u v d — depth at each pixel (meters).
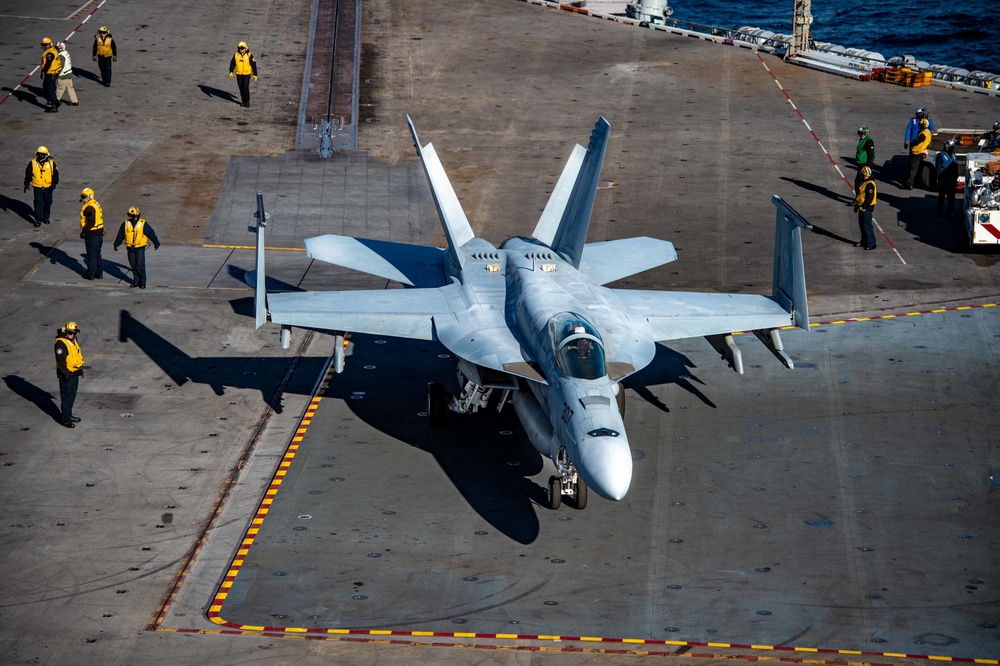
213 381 85.00
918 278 106.44
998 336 93.75
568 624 57.22
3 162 127.81
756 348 92.31
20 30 175.25
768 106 156.00
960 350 91.12
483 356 70.56
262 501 68.81
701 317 77.38
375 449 75.62
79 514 66.62
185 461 73.31
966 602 59.03
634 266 89.56
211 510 67.69
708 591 60.12
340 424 79.12
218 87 156.25
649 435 77.62
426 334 75.50
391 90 159.00
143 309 96.88
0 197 119.12
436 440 77.19
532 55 177.38
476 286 81.06
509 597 59.44
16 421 77.25
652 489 70.69
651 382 86.38
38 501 67.81
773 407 81.81
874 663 54.25
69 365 75.31
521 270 81.12
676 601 59.22
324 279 105.00
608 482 58.84
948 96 160.38
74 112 144.25
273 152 136.00
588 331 67.31
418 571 61.72
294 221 117.94
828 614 58.09
